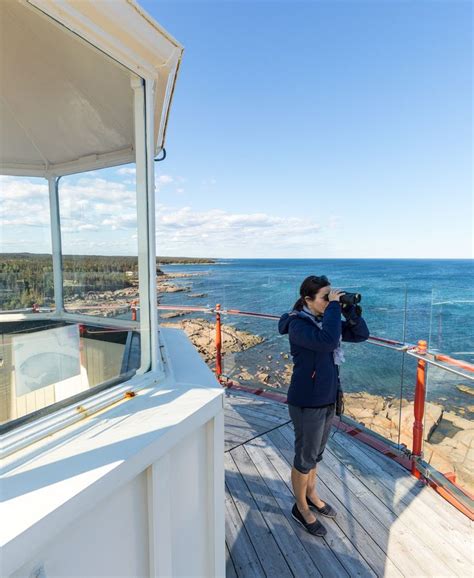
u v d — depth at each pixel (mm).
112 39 1053
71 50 1074
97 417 1055
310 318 1765
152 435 966
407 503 2109
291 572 1650
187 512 1202
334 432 2967
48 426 945
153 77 1271
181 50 1252
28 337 1103
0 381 984
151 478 973
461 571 1646
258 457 2639
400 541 1826
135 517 962
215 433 1285
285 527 1938
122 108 1379
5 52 1042
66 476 768
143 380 1318
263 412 3395
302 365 1742
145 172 1312
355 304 1846
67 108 1378
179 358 1820
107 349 1327
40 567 688
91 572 830
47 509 666
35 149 1398
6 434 874
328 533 1886
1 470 777
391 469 2455
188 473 1193
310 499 2010
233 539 1855
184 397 1242
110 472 796
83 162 1495
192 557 1257
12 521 634
